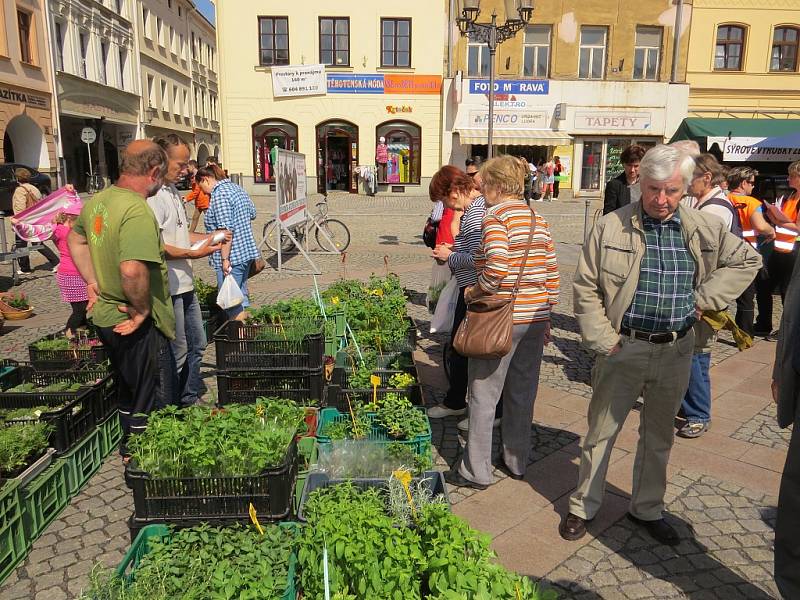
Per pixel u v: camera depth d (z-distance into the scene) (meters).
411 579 2.37
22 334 7.18
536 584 2.54
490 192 3.59
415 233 16.19
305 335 4.51
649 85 26.62
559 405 5.13
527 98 26.77
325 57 27.25
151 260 3.53
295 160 11.55
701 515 3.55
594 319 3.01
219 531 2.81
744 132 11.84
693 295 2.98
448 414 4.86
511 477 3.97
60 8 26.25
